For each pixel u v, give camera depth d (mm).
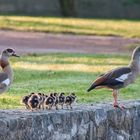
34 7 64000
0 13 61406
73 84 24844
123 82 18750
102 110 18578
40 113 17359
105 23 54750
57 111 17812
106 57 35438
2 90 16938
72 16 62938
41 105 18062
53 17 59625
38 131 16969
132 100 20953
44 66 30688
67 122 17625
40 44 40531
